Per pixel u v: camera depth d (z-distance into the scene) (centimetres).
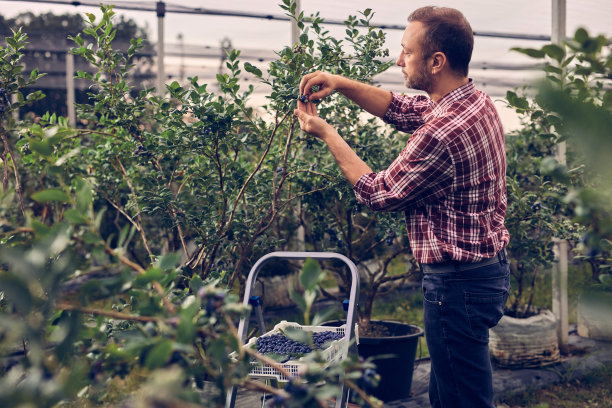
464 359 204
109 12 270
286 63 272
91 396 131
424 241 206
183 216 288
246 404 318
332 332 217
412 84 216
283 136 329
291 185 346
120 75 283
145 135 284
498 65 670
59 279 92
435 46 205
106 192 331
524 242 383
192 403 85
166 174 305
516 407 334
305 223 416
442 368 209
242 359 108
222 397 105
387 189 203
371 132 354
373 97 252
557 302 423
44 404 82
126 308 206
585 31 84
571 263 643
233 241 300
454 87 210
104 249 102
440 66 207
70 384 84
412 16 214
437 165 194
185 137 266
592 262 376
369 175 210
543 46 90
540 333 391
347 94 251
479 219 202
